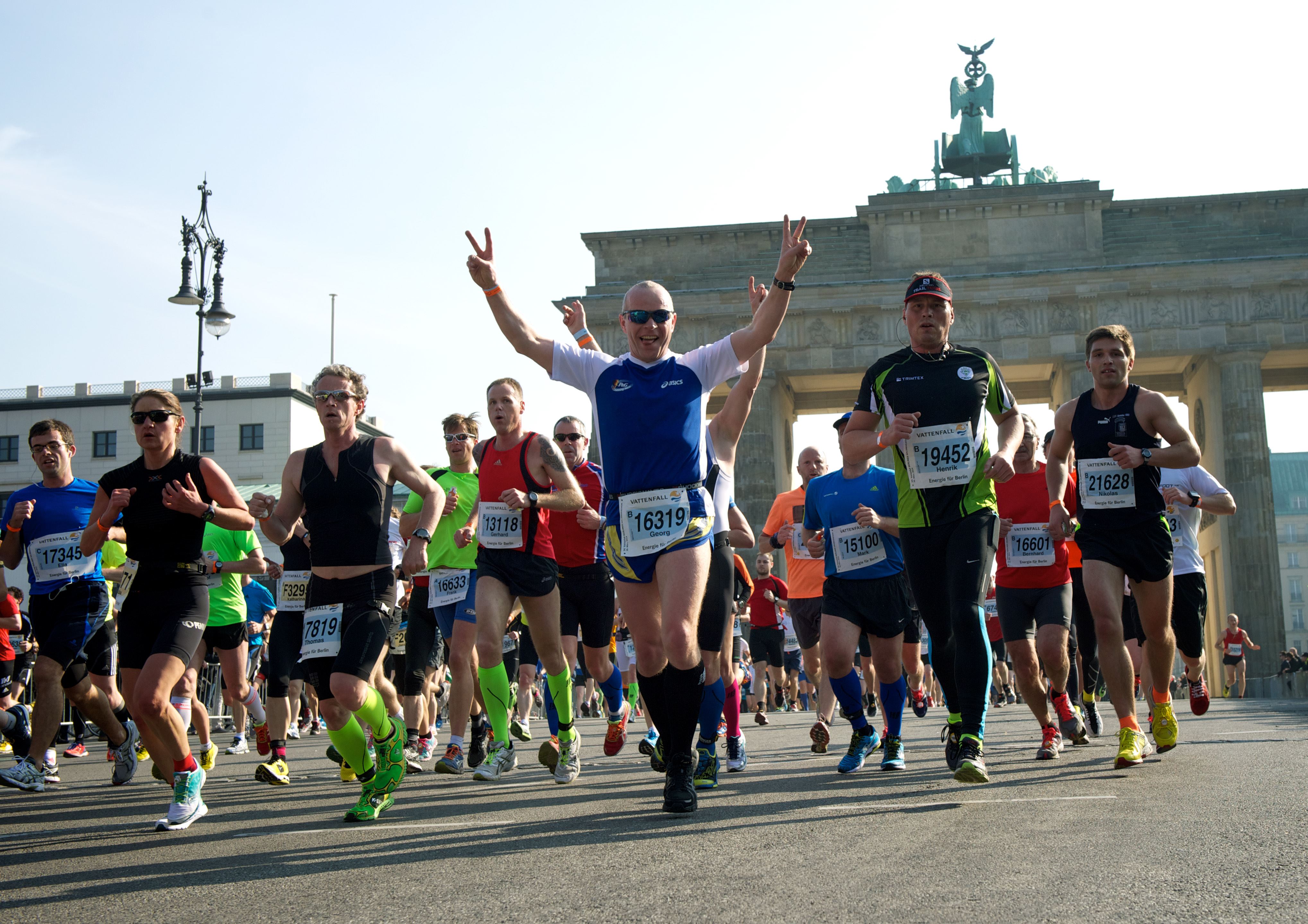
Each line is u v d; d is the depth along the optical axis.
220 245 28.56
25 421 76.94
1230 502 10.02
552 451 8.81
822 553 9.51
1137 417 7.89
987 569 7.12
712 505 6.25
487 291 6.36
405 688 11.58
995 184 61.84
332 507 6.86
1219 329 55.00
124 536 9.91
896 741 8.78
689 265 59.91
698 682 6.06
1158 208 58.16
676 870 4.46
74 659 9.73
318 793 8.69
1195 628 10.35
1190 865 4.20
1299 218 57.56
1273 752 8.58
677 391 6.13
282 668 10.28
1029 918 3.50
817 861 4.51
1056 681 10.19
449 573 10.65
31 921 4.12
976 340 56.38
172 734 6.62
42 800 8.86
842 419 9.38
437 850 5.25
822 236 59.22
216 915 4.05
